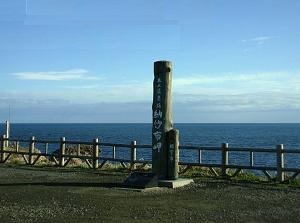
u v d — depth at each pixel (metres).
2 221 8.70
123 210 9.96
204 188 13.46
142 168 18.03
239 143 61.69
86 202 10.93
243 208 10.33
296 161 33.84
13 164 20.91
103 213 9.59
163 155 14.19
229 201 11.24
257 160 32.78
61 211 9.76
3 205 10.45
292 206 10.59
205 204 10.81
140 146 17.69
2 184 14.11
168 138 14.15
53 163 21.05
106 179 15.39
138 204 10.73
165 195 12.16
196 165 16.36
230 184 14.29
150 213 9.66
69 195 11.98
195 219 9.10
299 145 57.78
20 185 13.89
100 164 19.41
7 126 27.38
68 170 18.33
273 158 34.94
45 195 11.96
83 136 90.69
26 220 8.81
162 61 14.36
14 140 21.89
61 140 19.91
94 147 18.95
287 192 12.73
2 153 22.11
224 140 72.25
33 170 18.39
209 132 129.25
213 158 35.31
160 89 14.36
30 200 11.16
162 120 14.28
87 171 17.92
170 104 14.41
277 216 9.45
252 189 13.28
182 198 11.67
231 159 33.53
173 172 14.02
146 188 13.17
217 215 9.52
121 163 18.44
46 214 9.43
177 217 9.29
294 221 8.98
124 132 126.88
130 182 13.56
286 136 95.56
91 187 13.50
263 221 8.98
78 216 9.25
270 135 102.19
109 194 12.23
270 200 11.42
